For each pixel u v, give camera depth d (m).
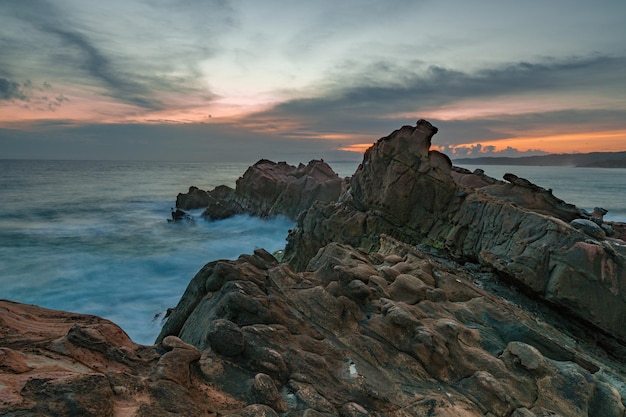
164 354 5.83
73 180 122.19
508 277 14.77
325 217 24.64
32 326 5.79
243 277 9.59
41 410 3.86
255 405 5.32
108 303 24.44
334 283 10.09
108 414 4.27
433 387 7.39
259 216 48.19
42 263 32.28
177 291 27.02
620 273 12.52
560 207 18.62
